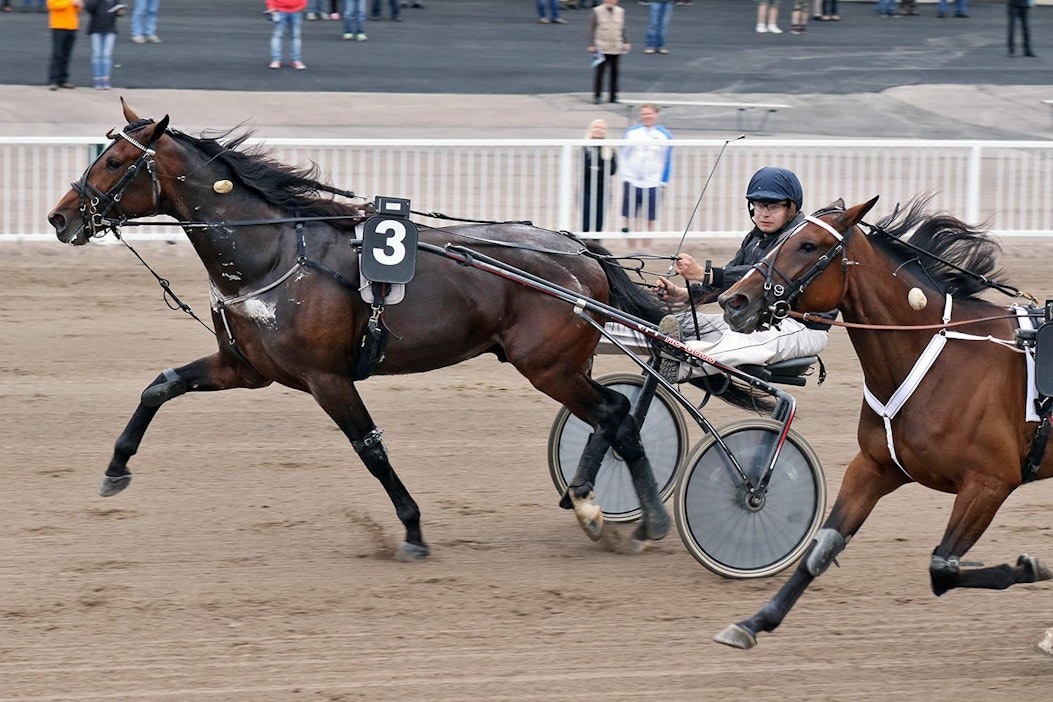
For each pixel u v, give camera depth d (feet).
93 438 36.55
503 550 29.25
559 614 25.54
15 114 79.15
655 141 57.82
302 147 58.59
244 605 25.63
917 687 22.47
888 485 23.93
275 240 27.68
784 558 28.19
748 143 60.85
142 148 27.45
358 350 27.99
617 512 31.55
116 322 49.19
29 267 56.54
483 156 59.67
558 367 28.71
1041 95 99.66
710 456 27.55
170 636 24.07
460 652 23.58
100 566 27.53
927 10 141.08
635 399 31.63
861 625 25.23
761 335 29.60
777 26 127.85
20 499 31.60
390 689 21.98
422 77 97.91
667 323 28.89
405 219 27.25
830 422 39.86
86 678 22.24
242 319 27.84
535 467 35.29
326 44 109.29
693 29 124.67
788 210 27.50
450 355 28.63
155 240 60.95
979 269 24.36
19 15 116.37
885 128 88.28
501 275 28.07
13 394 40.47
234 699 21.50
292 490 32.94
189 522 30.45
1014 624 25.38
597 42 90.17
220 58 101.60
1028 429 23.04
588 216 58.65
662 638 24.45
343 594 26.32
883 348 23.06
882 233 23.49
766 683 22.52
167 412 39.29
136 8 106.22
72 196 27.58
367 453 28.19
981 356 22.82
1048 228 62.85
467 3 135.23
